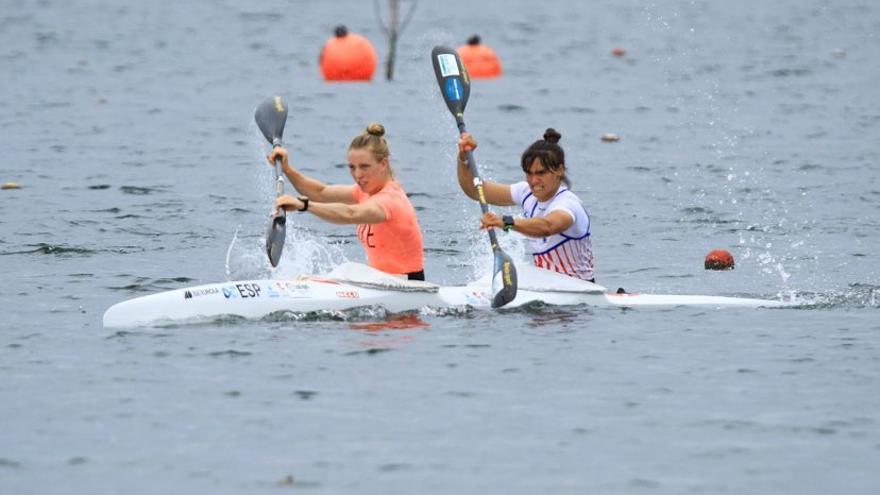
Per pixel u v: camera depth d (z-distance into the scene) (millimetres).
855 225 54031
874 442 24922
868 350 32000
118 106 94375
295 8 180125
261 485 22688
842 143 78125
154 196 59844
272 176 66812
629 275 44438
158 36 146125
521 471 23375
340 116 90562
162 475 23172
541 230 35531
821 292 41000
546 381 28922
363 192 36094
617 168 69875
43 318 35469
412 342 32219
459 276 44031
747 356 31406
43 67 117562
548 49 135375
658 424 25984
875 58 123938
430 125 86438
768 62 121250
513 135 82375
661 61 123625
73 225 52250
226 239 50250
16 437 25172
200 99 99000
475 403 27234
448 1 191125
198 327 33688
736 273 44656
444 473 23234
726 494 22359
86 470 23438
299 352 31094
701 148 76750
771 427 25828
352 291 35375
